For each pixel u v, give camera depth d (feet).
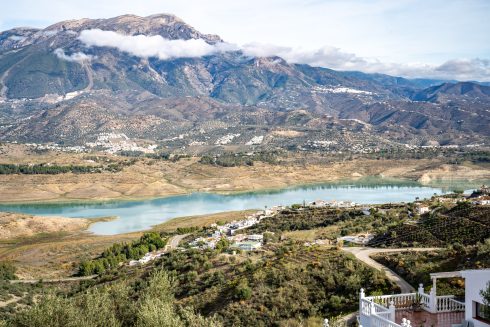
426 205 526.57
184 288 257.96
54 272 449.48
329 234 435.94
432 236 301.22
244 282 215.31
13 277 420.36
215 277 259.39
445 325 106.63
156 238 514.27
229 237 495.82
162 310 142.61
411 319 110.93
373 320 105.70
